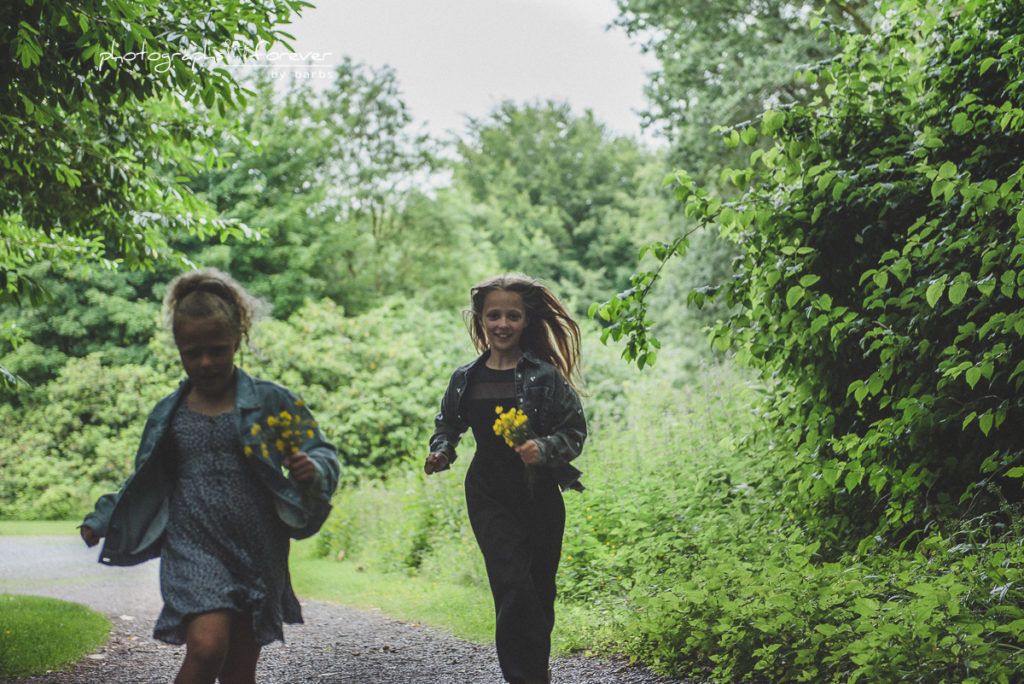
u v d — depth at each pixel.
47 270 23.98
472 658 5.24
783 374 5.79
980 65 5.02
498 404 3.85
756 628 4.20
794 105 5.55
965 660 3.17
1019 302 4.70
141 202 7.22
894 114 5.62
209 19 5.09
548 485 3.85
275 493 2.84
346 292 30.77
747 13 20.47
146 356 24.44
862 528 5.60
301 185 30.03
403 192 35.84
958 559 4.18
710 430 8.37
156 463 2.88
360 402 18.58
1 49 4.81
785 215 5.42
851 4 16.67
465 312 4.18
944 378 4.39
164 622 2.67
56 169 6.20
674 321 21.56
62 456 23.30
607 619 5.65
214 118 7.29
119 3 4.52
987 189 4.38
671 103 21.36
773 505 6.15
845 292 5.49
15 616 6.54
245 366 18.83
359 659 5.43
